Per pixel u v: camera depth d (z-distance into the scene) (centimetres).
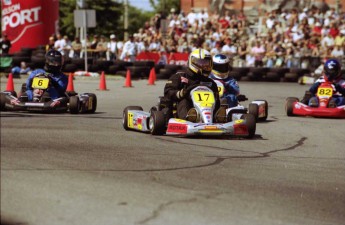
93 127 3188
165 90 3030
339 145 2923
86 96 3884
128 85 6378
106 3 14100
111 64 7525
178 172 2058
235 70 7731
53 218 1546
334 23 7931
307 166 2309
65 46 7888
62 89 3856
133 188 1816
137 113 3059
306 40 7906
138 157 2303
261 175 2084
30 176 1914
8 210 1591
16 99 3750
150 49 8194
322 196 1848
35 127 3075
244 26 8700
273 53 7900
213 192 1816
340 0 9306
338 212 1703
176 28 8506
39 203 1650
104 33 14138
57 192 1748
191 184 1897
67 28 14638
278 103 5116
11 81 5078
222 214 1620
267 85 7094
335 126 3647
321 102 4066
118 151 2427
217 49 7912
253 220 1594
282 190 1891
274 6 9462
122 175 1973
